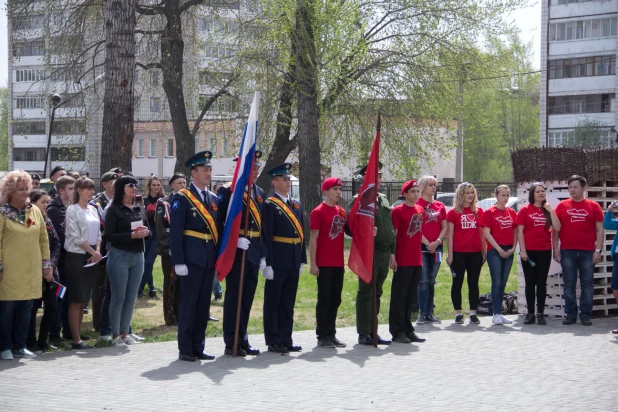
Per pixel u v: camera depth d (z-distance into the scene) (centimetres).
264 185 2983
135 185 965
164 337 1058
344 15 2469
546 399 725
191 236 890
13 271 871
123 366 852
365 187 991
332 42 2441
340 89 2636
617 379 813
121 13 1463
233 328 931
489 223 1191
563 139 5450
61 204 1008
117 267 964
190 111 3338
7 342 881
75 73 2280
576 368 867
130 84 1476
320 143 2894
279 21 2470
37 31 2319
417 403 704
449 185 3859
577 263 1199
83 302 955
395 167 2939
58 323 991
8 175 882
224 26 2750
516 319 1245
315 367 862
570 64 5394
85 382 770
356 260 985
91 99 2488
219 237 916
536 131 6681
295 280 962
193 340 906
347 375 822
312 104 2506
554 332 1118
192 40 2766
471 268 1196
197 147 5044
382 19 2722
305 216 2506
